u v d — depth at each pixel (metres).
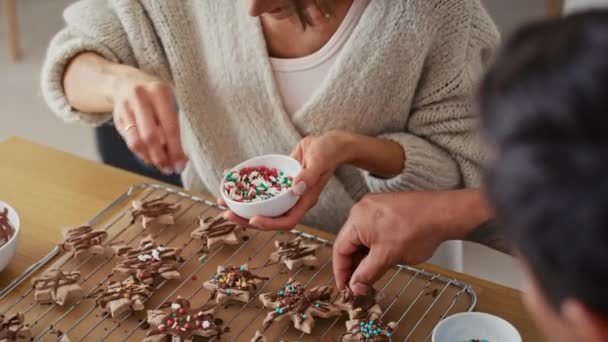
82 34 1.21
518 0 2.73
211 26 1.19
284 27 1.16
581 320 0.44
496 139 0.44
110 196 1.18
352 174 1.23
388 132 1.19
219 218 1.11
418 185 1.15
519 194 0.43
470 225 0.94
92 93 1.14
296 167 1.05
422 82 1.17
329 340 0.96
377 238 0.96
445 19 1.11
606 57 0.41
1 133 2.29
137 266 1.04
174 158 1.04
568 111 0.41
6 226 1.07
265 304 0.99
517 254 0.49
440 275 1.03
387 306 0.99
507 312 0.99
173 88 1.25
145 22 1.20
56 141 2.27
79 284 1.03
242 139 1.24
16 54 2.60
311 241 1.09
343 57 1.13
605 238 0.40
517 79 0.43
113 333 0.97
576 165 0.41
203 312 0.98
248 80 1.18
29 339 0.96
